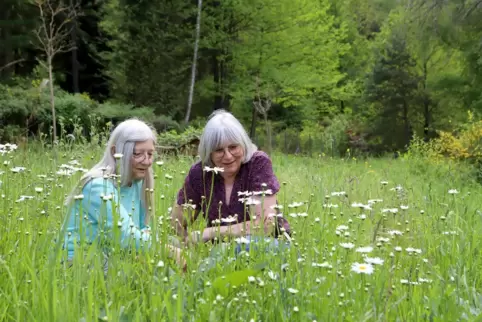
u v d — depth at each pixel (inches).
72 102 752.3
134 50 973.8
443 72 1126.4
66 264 85.1
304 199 193.0
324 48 1061.1
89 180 120.0
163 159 357.4
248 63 1024.9
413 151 558.9
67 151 273.0
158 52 976.9
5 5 1007.0
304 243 110.8
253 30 1015.0
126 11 973.8
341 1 1579.7
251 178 143.0
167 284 82.7
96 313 69.3
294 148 959.6
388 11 991.6
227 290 81.0
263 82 1013.8
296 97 1084.5
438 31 784.3
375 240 117.3
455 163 470.3
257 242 106.3
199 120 1029.2
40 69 1002.1
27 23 1006.4
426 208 186.4
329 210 144.0
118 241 90.0
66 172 122.0
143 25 971.3
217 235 106.0
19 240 94.5
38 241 92.3
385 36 1336.1
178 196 144.9
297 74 1008.9
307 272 90.5
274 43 1016.2
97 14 1124.5
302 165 409.7
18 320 68.3
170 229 112.0
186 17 988.6
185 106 1080.8
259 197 140.9
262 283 79.6
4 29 1002.1
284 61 1032.8
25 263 82.7
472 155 481.7
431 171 447.2
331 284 89.2
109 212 113.2
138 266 89.4
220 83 1049.5
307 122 1296.8
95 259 81.2
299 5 1011.3
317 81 1034.1
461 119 1037.2
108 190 118.8
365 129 1178.0
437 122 1168.2
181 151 458.0
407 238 138.0
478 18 762.8
